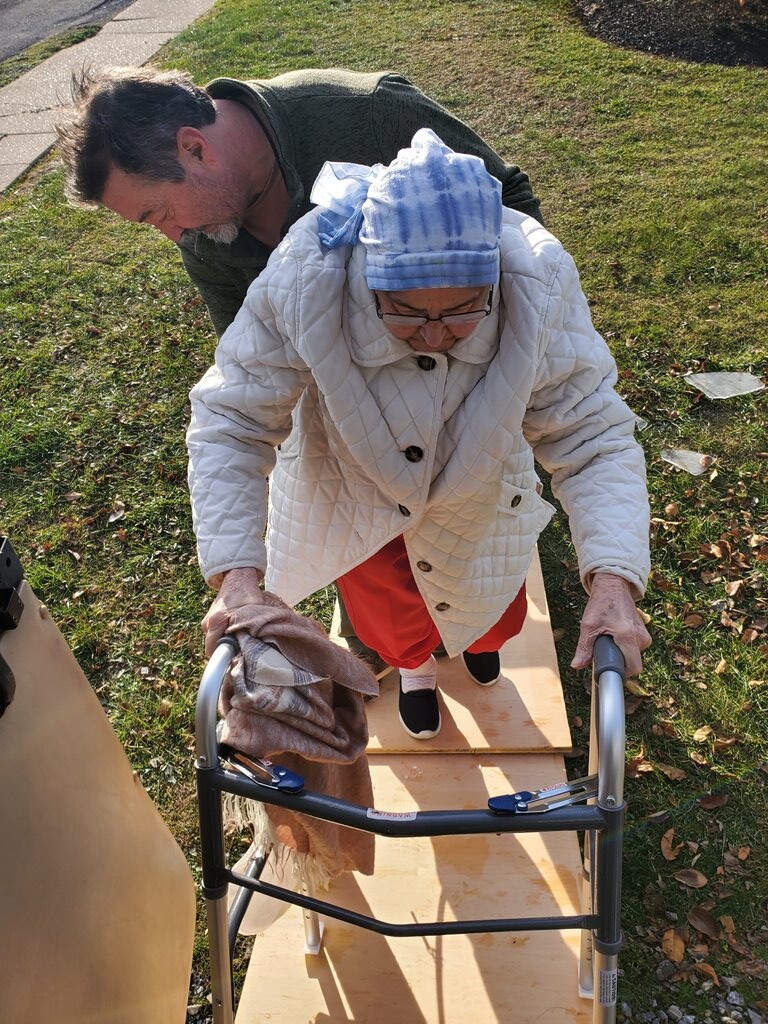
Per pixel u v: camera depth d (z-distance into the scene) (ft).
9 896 3.60
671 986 7.28
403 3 31.22
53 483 13.20
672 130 21.45
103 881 4.49
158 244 19.60
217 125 6.26
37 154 24.47
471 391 5.55
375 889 7.65
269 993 7.09
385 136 6.69
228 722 4.93
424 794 8.35
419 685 8.64
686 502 11.68
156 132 5.98
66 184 6.48
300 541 6.63
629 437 5.77
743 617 10.22
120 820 4.88
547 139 21.57
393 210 4.67
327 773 5.91
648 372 13.92
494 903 7.50
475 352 5.32
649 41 26.27
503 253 5.22
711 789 8.62
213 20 32.09
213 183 6.27
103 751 4.83
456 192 4.65
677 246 17.01
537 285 5.16
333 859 6.12
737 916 7.69
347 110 6.59
